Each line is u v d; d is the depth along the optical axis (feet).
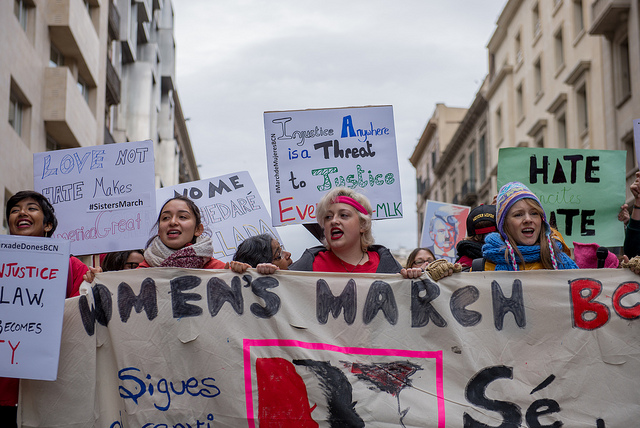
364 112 20.59
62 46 69.10
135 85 105.81
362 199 16.12
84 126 72.08
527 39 102.99
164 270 14.67
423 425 13.60
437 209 32.89
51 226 16.61
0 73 53.31
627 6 68.74
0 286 13.61
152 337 14.38
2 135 53.83
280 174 20.26
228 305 14.46
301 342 14.19
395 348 14.10
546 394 13.73
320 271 15.81
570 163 19.20
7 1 55.01
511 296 14.19
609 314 13.96
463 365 13.94
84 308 14.52
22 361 13.41
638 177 16.25
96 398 14.24
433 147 171.63
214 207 23.02
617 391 13.65
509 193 15.12
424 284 14.35
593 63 78.59
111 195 18.90
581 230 18.93
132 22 103.81
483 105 124.67
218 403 13.99
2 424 14.43
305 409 13.84
